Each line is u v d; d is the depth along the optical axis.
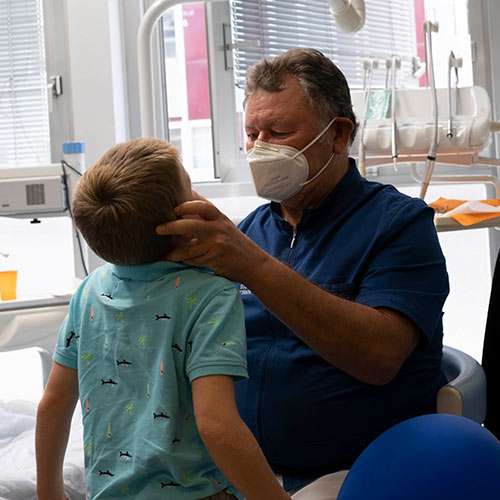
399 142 2.12
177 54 2.82
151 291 0.93
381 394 1.18
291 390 1.18
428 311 1.14
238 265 1.00
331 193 1.30
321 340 1.06
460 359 1.33
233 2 2.74
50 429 1.03
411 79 2.82
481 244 2.82
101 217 0.92
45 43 2.72
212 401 0.85
